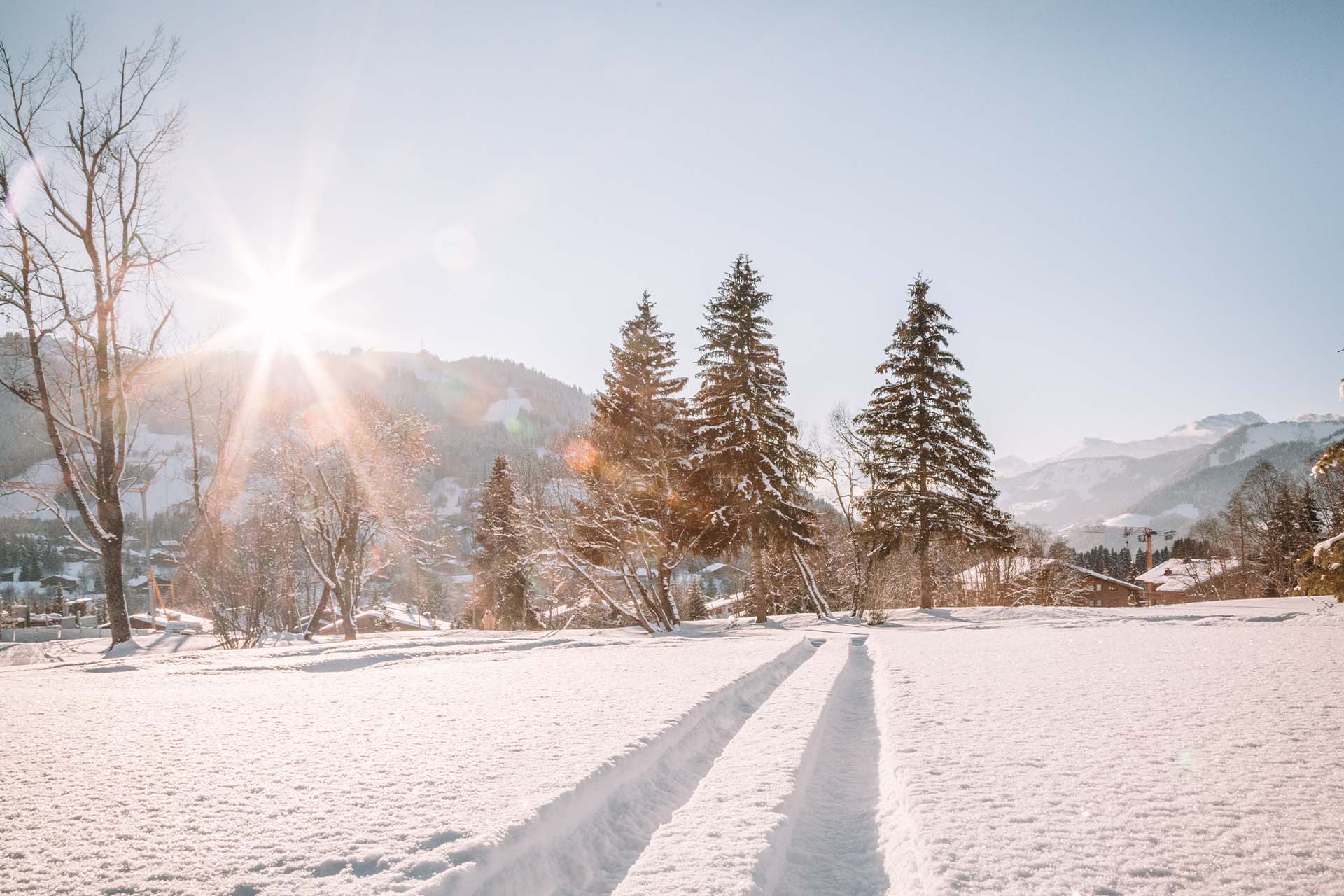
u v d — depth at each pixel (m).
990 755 4.77
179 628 31.69
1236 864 2.97
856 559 30.48
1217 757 4.50
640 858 3.27
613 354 29.98
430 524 32.50
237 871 2.86
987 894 2.78
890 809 4.20
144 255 18.84
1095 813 3.62
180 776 4.27
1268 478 53.66
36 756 4.82
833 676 8.86
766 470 28.22
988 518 29.64
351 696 7.59
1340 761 4.33
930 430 29.89
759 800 4.00
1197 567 64.12
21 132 17.08
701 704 6.42
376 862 2.89
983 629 19.47
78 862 2.98
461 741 5.07
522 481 27.45
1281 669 7.93
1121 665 9.04
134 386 19.86
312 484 27.61
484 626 34.09
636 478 26.27
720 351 28.92
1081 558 117.50
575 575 25.36
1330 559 13.96
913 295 31.11
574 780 3.93
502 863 2.97
